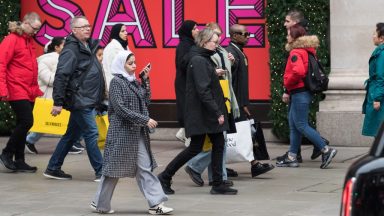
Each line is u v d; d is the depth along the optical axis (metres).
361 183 9.76
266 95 31.02
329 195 20.38
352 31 29.47
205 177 23.67
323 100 29.77
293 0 29.58
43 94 27.09
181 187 21.83
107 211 18.45
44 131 26.59
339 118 29.30
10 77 23.98
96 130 22.86
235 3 31.30
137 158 18.16
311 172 24.23
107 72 25.56
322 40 29.66
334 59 29.67
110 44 25.81
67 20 32.97
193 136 20.27
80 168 25.42
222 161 20.64
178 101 24.27
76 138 23.30
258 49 31.06
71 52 22.36
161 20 32.09
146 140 18.20
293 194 20.59
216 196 20.44
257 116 31.05
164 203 19.50
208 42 20.11
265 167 22.86
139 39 32.28
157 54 32.16
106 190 18.36
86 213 18.55
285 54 29.56
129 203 19.75
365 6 29.30
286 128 30.06
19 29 23.92
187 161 20.62
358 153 27.94
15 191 21.47
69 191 21.45
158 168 25.33
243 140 22.19
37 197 20.61
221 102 20.19
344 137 29.34
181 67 24.08
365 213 9.69
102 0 32.66
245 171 24.69
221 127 20.12
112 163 18.00
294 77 24.33
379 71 23.19
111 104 18.03
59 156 23.33
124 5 32.44
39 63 28.41
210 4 31.58
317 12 29.59
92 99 22.64
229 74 21.53
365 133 23.73
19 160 24.58
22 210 18.94
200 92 19.77
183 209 18.80
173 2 31.92
